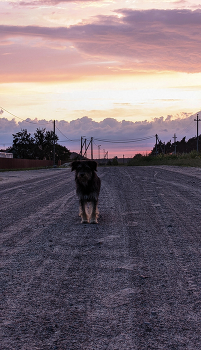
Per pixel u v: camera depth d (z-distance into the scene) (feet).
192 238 20.67
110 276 14.17
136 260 16.31
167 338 9.43
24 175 88.38
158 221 25.90
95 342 9.23
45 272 14.71
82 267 15.31
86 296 12.19
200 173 73.36
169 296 12.17
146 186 50.39
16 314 10.85
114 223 25.29
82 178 24.21
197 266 15.44
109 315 10.75
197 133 244.42
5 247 18.90
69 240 20.26
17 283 13.47
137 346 9.04
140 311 11.02
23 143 280.31
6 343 9.19
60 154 363.35
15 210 31.73
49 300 11.87
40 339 9.38
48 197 40.70
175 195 40.27
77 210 31.32
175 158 171.32
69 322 10.32
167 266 15.44
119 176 71.82
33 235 21.68
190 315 10.75
